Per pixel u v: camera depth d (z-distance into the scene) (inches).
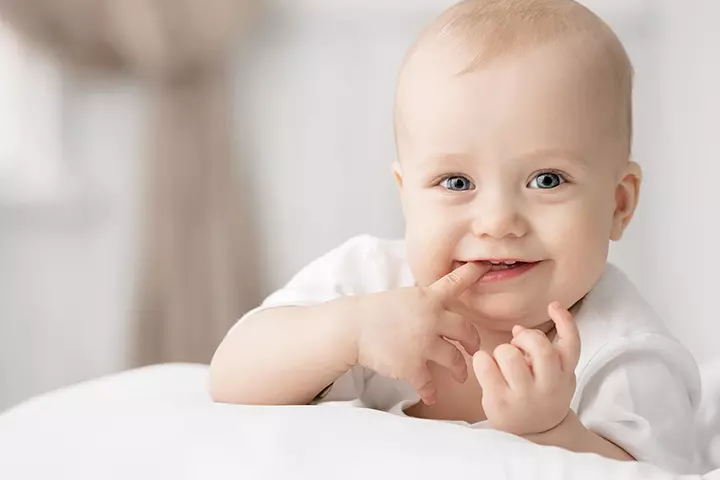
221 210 141.6
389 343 48.3
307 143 143.7
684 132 140.2
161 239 140.7
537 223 51.6
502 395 44.2
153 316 140.3
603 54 54.2
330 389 54.6
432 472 37.6
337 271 61.7
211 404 44.9
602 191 53.4
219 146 142.0
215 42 141.8
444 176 52.6
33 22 139.8
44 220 141.7
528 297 52.1
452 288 49.2
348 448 39.1
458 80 52.1
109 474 39.6
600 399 52.1
